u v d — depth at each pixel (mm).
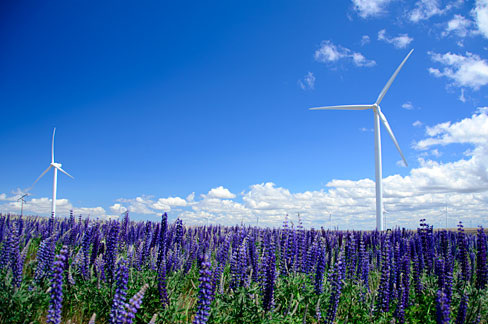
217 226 30859
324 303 12383
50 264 11633
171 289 12711
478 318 10906
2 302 9656
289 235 15055
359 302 13414
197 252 18688
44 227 24266
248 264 14375
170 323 10422
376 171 46344
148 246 16297
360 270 15883
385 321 12156
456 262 20078
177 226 17797
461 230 15711
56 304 7727
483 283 14305
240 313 10438
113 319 7367
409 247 19891
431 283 15727
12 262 11133
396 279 12922
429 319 12188
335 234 29344
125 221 21219
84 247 16078
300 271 14719
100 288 11938
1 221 22078
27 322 9625
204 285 8523
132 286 11961
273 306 10867
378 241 25391
